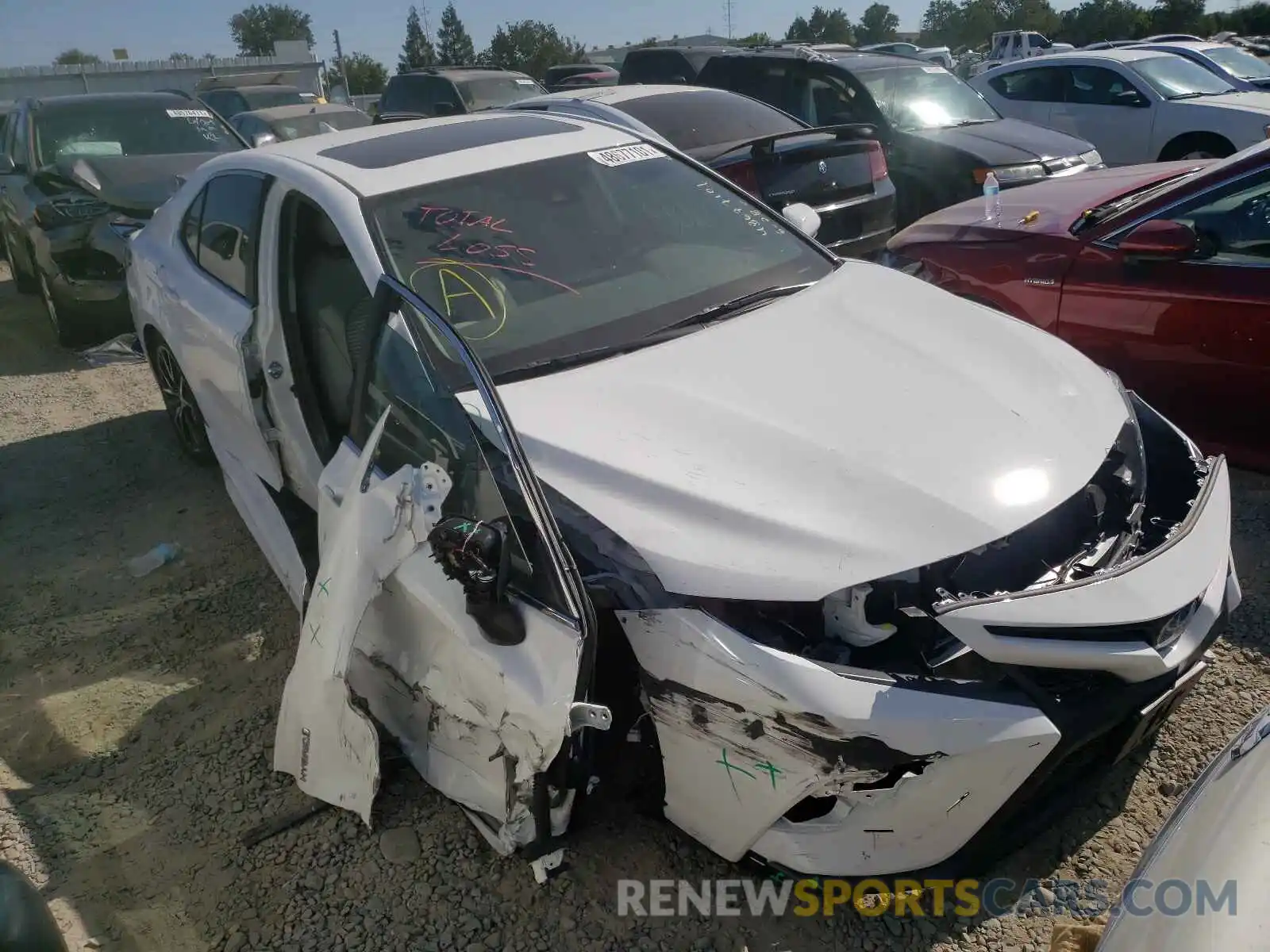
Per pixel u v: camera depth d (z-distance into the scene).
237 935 2.38
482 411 2.43
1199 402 3.93
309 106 13.32
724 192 3.68
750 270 3.33
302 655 2.57
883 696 1.95
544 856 2.22
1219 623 2.32
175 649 3.55
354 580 2.36
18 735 3.16
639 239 3.31
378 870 2.52
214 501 4.70
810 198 6.28
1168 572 2.21
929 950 2.21
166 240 4.34
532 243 3.13
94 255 6.82
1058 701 2.05
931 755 1.94
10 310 8.57
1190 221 3.96
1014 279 4.44
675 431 2.41
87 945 2.39
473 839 2.59
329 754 2.58
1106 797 2.55
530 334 2.84
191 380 3.96
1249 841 1.53
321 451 3.14
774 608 2.06
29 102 8.12
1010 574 2.21
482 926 2.35
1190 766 2.62
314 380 3.21
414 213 3.09
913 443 2.36
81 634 3.69
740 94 7.47
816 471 2.27
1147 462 2.74
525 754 2.10
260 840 2.66
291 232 3.31
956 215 5.06
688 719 2.09
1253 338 3.68
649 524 2.18
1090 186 4.92
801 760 1.97
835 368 2.69
